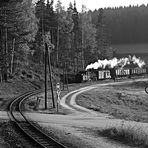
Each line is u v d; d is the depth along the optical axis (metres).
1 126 25.69
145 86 88.94
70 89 73.75
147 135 23.69
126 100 62.62
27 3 61.97
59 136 22.95
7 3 55.56
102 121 34.75
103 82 97.12
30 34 64.19
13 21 58.72
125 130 24.02
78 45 108.69
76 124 30.89
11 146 18.88
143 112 50.94
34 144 19.56
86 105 51.69
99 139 22.92
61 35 102.06
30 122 28.64
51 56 99.94
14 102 45.78
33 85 70.81
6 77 64.56
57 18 98.12
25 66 80.38
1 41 61.69
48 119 33.53
